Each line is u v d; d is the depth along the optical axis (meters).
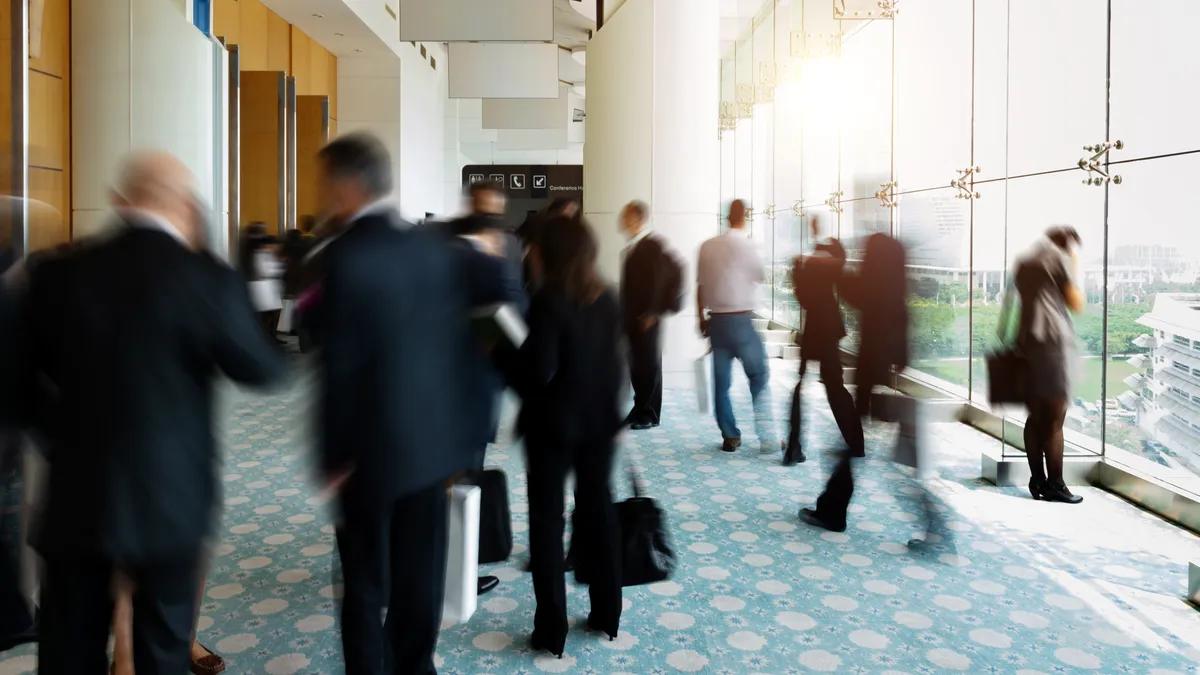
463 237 2.48
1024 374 4.81
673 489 5.12
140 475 1.89
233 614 3.33
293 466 5.64
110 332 1.91
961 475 5.41
